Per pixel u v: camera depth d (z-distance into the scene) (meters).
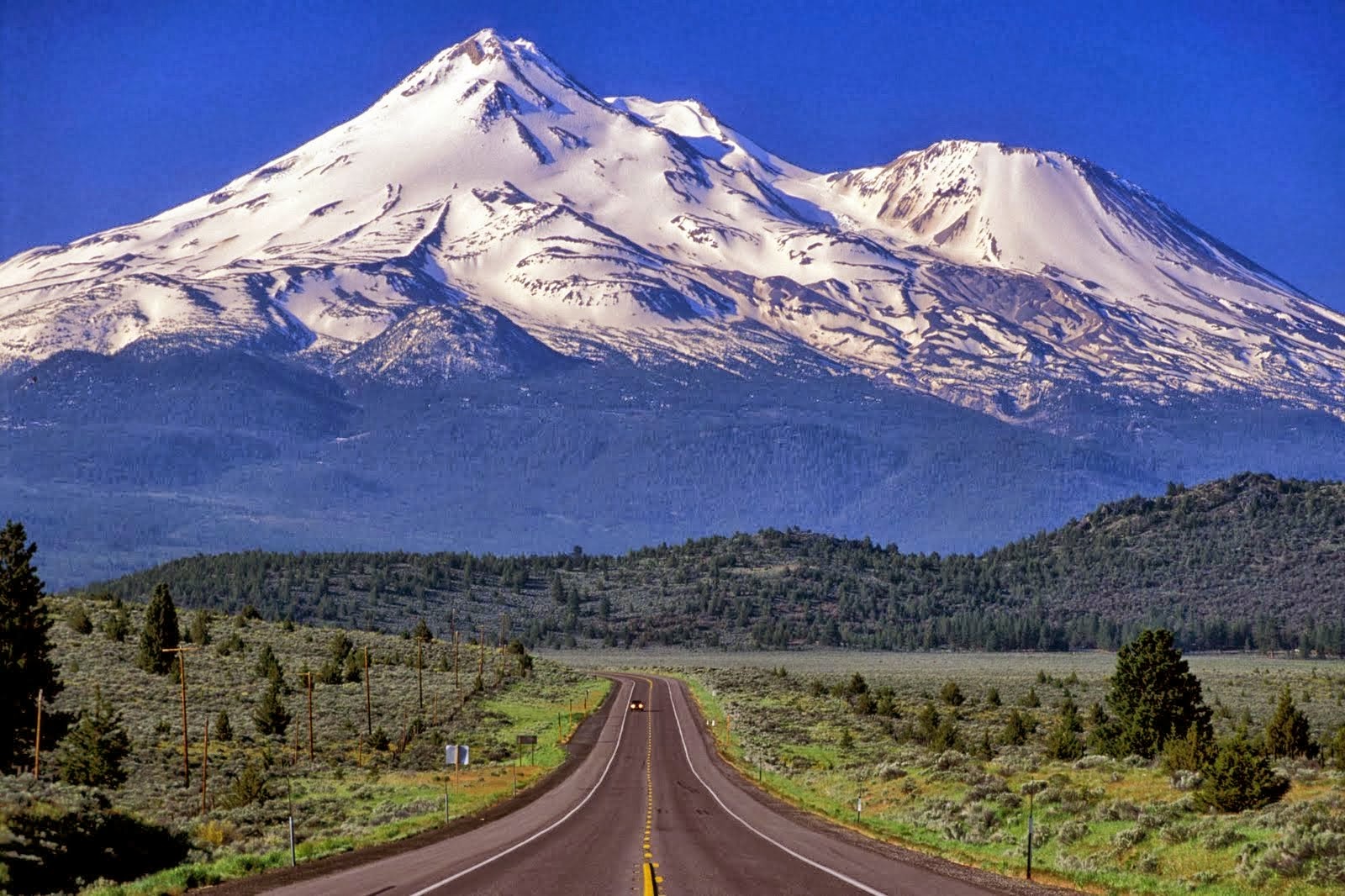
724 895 49.62
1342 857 52.25
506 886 52.28
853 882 53.22
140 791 109.75
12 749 112.50
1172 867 58.78
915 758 126.50
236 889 52.88
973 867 60.38
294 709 173.62
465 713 191.62
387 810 99.44
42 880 56.22
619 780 120.69
